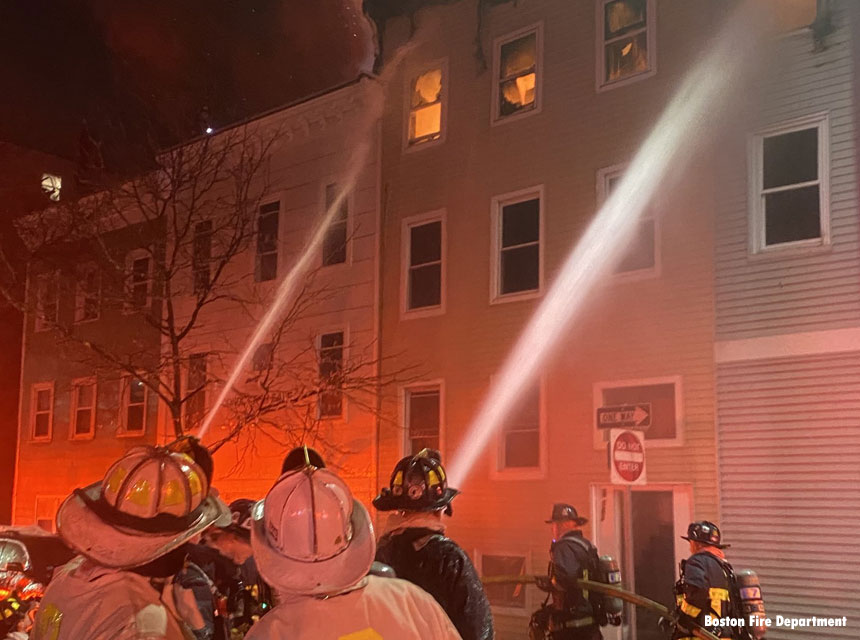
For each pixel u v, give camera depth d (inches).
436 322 593.9
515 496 531.5
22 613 151.4
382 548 141.3
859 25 436.8
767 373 441.7
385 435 608.4
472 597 133.5
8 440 921.5
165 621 86.7
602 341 506.3
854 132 432.1
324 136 680.4
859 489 405.1
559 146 546.6
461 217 592.4
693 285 474.6
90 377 826.2
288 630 82.4
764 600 423.8
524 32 575.8
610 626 472.7
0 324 909.8
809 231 445.7
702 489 453.7
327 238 669.9
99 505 89.8
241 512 182.1
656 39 510.3
